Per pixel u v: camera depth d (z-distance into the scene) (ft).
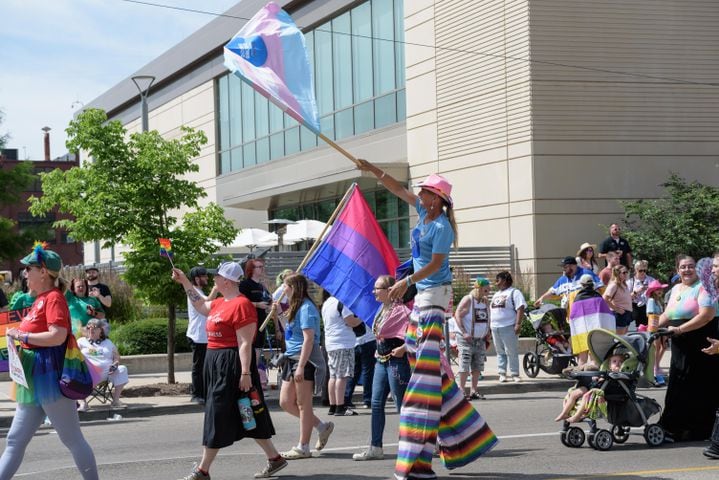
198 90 143.13
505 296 55.31
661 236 75.36
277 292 50.24
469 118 86.38
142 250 53.62
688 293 32.89
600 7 80.69
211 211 55.77
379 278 30.53
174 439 38.50
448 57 89.15
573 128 79.92
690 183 80.74
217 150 138.72
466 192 86.94
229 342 27.14
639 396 33.27
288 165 118.32
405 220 98.94
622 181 80.74
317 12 110.01
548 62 79.66
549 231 79.15
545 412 44.01
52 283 24.64
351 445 35.01
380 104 100.78
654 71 81.66
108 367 46.32
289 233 99.35
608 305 52.85
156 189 53.98
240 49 29.04
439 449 28.27
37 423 24.48
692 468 28.35
